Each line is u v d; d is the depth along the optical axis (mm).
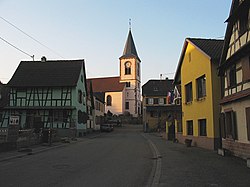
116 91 86000
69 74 38500
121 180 9547
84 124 41688
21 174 10500
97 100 54469
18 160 14414
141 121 79188
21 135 19859
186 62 24109
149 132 52562
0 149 17156
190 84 23672
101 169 11703
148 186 8711
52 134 24906
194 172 10688
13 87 37719
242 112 13812
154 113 57594
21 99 37562
